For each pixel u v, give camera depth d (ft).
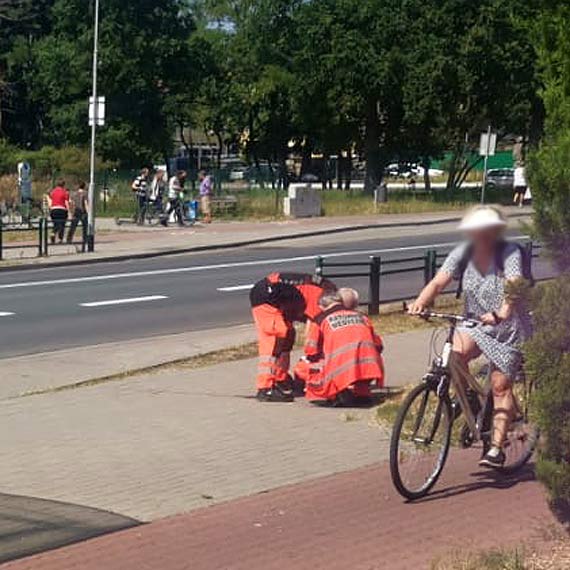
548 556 19.72
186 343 51.55
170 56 206.08
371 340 35.63
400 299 60.54
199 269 88.17
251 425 32.30
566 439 18.93
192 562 20.30
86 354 49.34
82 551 21.09
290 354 40.73
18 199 146.82
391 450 23.65
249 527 22.39
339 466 27.37
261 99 217.36
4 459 28.40
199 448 29.40
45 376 43.78
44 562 20.48
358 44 177.37
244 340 51.16
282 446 29.58
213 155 308.19
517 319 24.82
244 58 221.87
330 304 35.99
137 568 20.04
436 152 199.62
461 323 25.22
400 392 36.76
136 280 80.69
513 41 166.61
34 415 34.14
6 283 79.30
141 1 203.51
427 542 21.08
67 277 83.30
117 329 57.41
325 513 23.27
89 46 201.05
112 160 201.05
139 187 134.51
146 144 207.72
